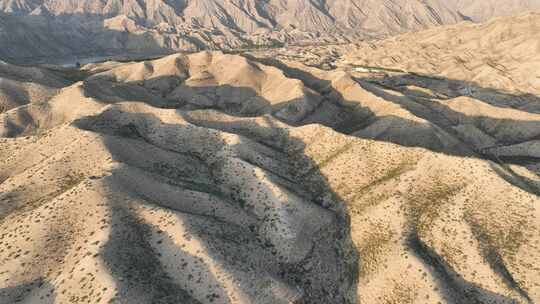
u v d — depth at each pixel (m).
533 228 61.38
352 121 140.62
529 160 121.31
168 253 57.31
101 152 76.00
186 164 84.00
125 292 49.09
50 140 83.88
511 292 55.03
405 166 77.25
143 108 101.88
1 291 50.31
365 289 60.31
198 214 66.88
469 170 71.38
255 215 71.31
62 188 68.25
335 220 72.94
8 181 70.19
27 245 55.41
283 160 91.31
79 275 51.06
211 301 52.78
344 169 83.50
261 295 54.84
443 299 54.28
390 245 62.94
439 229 63.94
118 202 62.78
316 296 59.38
